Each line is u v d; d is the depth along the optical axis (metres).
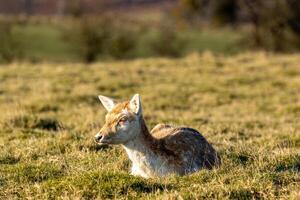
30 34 121.06
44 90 48.66
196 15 128.50
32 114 35.44
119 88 51.47
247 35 106.00
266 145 28.97
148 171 22.11
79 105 43.09
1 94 47.62
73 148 27.17
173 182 20.86
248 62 67.31
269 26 102.62
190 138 23.62
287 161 23.75
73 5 102.31
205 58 68.62
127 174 21.06
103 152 26.61
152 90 50.53
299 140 30.91
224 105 46.69
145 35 124.12
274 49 103.38
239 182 20.36
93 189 20.09
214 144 29.08
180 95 49.19
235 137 31.72
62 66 63.50
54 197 20.00
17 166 23.55
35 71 59.47
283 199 19.00
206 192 19.55
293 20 101.75
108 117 22.09
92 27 96.38
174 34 110.31
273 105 46.34
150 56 107.25
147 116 38.56
